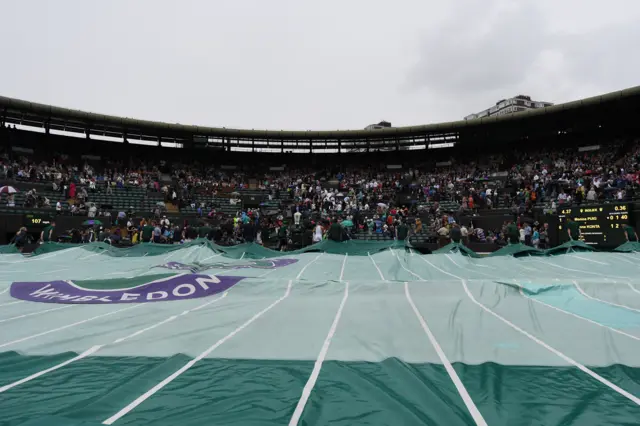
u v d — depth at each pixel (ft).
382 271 31.68
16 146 109.91
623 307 18.31
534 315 16.85
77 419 7.47
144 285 22.45
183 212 97.66
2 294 20.97
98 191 97.45
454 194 102.32
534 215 78.23
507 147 126.00
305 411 7.88
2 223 73.00
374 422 7.45
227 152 139.95
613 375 9.97
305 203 101.76
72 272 31.91
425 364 10.87
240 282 22.67
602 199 72.13
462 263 36.88
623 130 107.14
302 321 15.88
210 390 9.04
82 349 12.25
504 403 8.36
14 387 9.14
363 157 142.31
